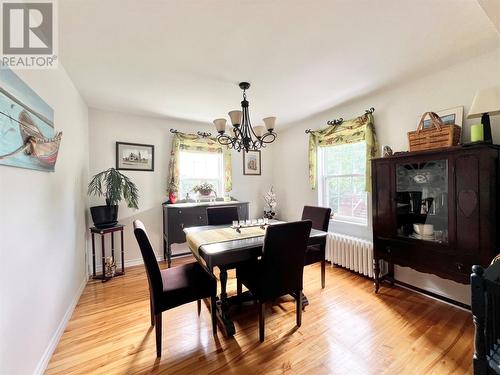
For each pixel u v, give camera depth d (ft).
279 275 5.76
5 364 3.64
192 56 6.19
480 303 3.33
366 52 6.16
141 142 11.35
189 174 12.75
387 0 4.38
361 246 9.12
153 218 11.67
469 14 4.78
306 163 12.70
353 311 6.87
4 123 3.55
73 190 7.57
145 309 7.22
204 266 6.26
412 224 7.38
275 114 11.41
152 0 4.25
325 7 4.53
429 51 6.16
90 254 9.97
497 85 6.10
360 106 9.67
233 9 4.53
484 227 5.52
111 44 5.59
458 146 5.87
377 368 4.80
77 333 6.07
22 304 4.15
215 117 11.64
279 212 14.76
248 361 5.06
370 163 8.85
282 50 5.99
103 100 9.29
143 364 5.01
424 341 5.55
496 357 3.31
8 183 3.74
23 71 4.25
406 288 8.25
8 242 3.74
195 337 5.87
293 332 5.99
